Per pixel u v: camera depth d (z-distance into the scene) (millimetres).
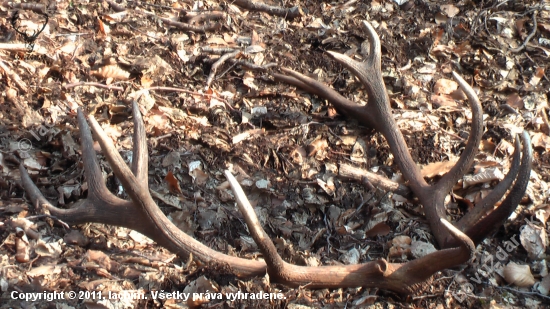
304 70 5418
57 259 3475
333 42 5688
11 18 5117
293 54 5547
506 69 5637
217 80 5148
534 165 4711
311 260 3756
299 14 5980
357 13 6125
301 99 5059
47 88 4590
